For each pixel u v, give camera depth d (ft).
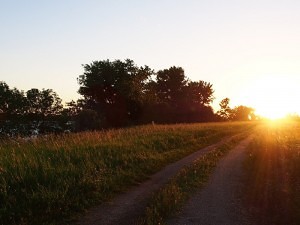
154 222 35.14
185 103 333.83
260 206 41.81
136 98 242.17
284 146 76.74
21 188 41.86
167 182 53.47
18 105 228.02
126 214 39.01
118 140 84.12
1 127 210.59
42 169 48.32
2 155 56.03
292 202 40.42
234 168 65.77
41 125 219.00
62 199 40.60
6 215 36.27
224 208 41.47
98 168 55.83
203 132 128.98
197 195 46.78
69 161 55.77
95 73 241.96
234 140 115.55
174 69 357.61
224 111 462.60
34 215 37.19
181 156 79.20
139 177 55.57
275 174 55.16
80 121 169.68
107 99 250.78
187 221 36.94
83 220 37.35
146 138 92.32
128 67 247.09
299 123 248.11
